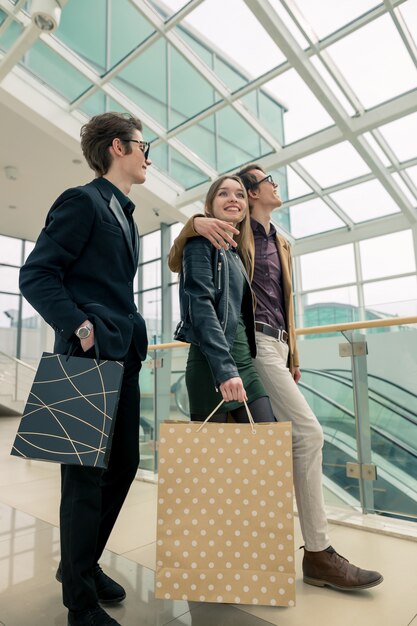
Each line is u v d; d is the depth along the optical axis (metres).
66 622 1.21
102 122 1.36
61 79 6.59
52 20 4.44
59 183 8.75
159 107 7.07
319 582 1.37
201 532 1.07
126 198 1.36
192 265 1.34
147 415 3.11
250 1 4.84
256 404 1.32
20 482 2.89
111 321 1.20
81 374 1.11
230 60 6.02
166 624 1.19
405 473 2.08
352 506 2.13
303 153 7.10
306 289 10.57
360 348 2.18
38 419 1.09
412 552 1.63
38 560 1.63
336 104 6.15
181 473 1.10
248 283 1.45
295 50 5.39
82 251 1.23
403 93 6.07
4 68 5.62
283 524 1.05
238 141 7.46
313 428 1.42
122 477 1.34
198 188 8.63
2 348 10.92
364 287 9.82
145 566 1.58
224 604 1.30
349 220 9.58
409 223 8.92
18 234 11.29
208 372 1.34
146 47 5.87
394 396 2.10
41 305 1.12
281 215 9.61
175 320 10.68
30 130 7.09
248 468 1.08
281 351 1.53
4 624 1.20
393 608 1.23
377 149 7.24
